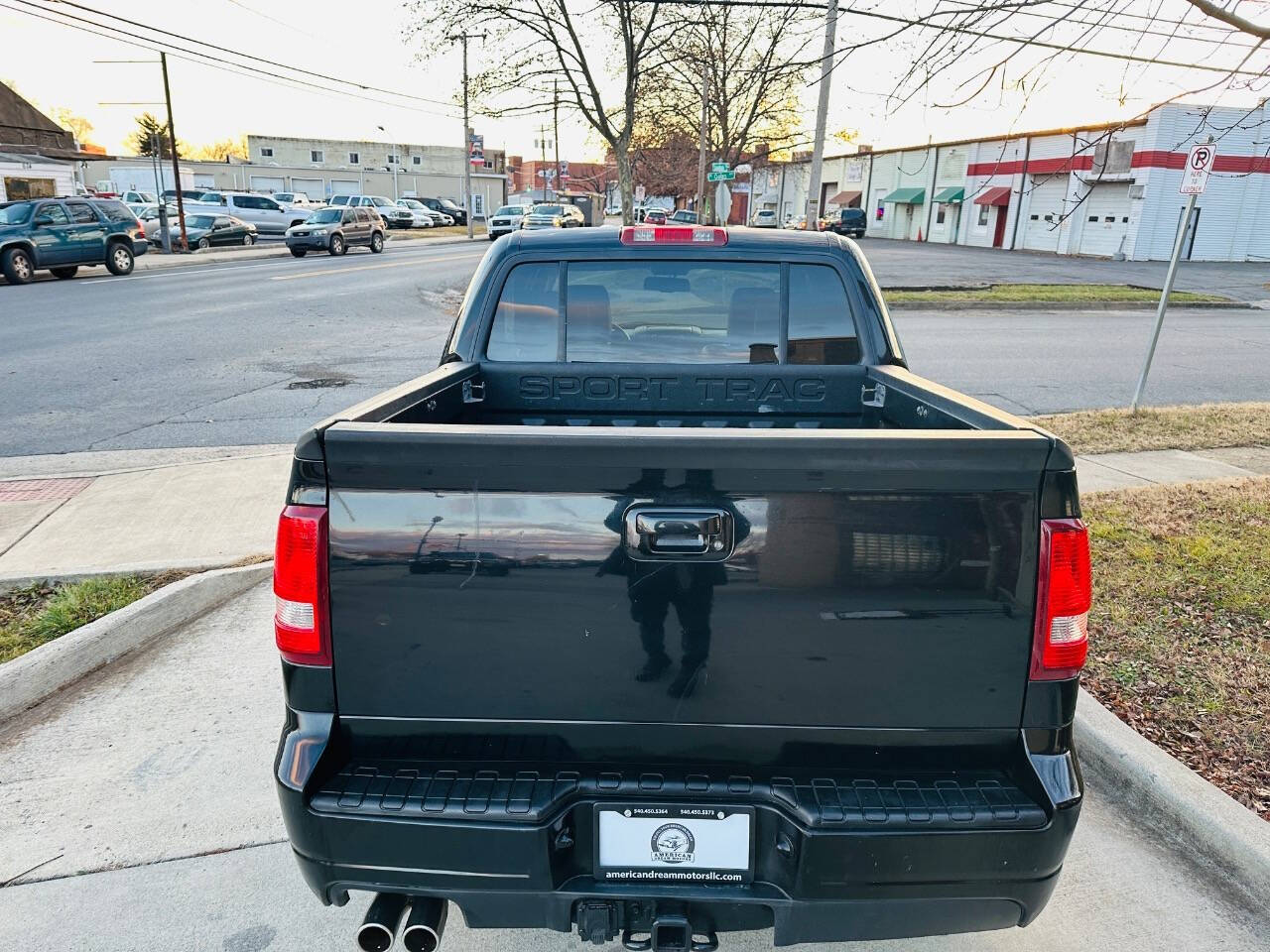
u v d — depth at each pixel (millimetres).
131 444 8109
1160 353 13711
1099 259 36031
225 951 2592
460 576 1919
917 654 1928
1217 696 3748
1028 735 1975
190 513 6195
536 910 1998
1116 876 2904
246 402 9836
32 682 3961
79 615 4594
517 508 1894
